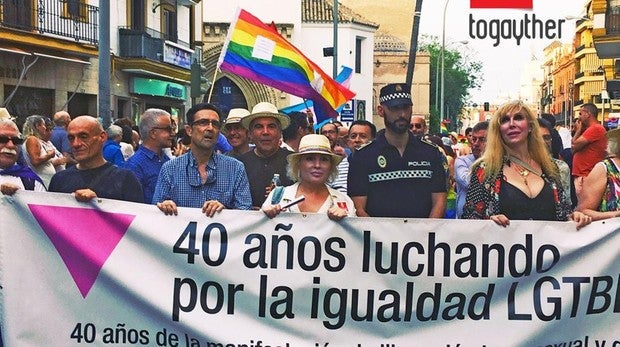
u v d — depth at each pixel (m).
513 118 6.29
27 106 25.34
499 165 6.34
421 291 5.95
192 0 37.56
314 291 5.93
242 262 5.91
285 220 5.91
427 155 6.93
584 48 79.19
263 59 11.40
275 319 5.91
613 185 6.62
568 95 92.00
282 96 49.59
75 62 27.34
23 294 5.81
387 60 70.56
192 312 5.88
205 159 6.99
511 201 6.29
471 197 6.41
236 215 5.90
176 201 6.91
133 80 32.16
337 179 8.20
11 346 5.81
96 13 28.28
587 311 5.99
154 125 8.30
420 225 5.93
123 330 5.87
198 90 17.09
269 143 7.97
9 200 5.79
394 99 6.80
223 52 11.30
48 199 5.82
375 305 5.94
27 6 24.78
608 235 5.98
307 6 54.06
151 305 5.86
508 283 5.97
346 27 54.16
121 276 5.86
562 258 5.97
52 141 13.34
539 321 5.98
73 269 5.84
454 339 5.97
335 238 5.93
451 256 5.95
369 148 6.97
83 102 28.67
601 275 5.98
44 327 5.83
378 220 5.91
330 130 11.87
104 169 6.79
